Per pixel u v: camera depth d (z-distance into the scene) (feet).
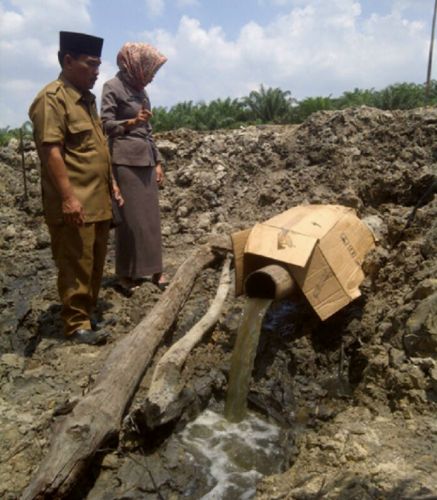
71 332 15.21
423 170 21.50
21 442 11.10
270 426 13.19
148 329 14.24
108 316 16.66
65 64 14.23
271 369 14.34
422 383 11.73
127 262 17.72
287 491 9.80
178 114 52.31
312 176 24.13
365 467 9.83
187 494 10.87
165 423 11.89
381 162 23.32
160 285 18.39
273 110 53.93
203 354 14.70
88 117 14.58
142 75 16.90
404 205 21.02
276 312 16.33
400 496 8.99
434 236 16.21
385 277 16.30
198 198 25.44
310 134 26.99
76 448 9.96
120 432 11.72
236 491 11.00
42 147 13.69
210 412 13.44
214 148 28.94
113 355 13.05
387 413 11.69
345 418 11.69
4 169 29.37
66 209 13.92
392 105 48.42
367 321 15.15
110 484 10.80
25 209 26.61
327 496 9.29
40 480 9.37
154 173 17.81
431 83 49.70
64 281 14.88
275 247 14.49
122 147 16.93
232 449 12.21
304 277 14.21
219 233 22.45
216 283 18.19
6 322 17.33
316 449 10.76
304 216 15.89
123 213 17.37
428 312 12.93
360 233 16.25
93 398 11.35
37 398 12.62
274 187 24.31
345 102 50.90
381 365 12.76
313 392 14.02
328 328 15.48
